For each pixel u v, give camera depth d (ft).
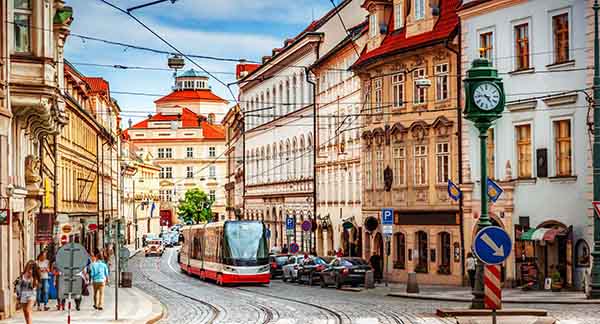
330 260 175.22
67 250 81.87
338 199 224.12
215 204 583.17
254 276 177.27
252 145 337.31
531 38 142.31
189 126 583.58
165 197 582.76
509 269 145.28
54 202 189.47
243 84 349.41
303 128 261.85
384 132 181.68
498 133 149.28
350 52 210.38
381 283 173.17
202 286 179.63
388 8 184.96
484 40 153.07
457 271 160.56
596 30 115.14
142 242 445.37
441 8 168.45
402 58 174.40
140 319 101.50
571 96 134.31
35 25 110.11
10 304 102.99
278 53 288.30
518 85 144.77
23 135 121.60
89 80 319.06
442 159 165.89
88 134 265.54
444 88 165.48
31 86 109.19
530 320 82.53
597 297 114.32
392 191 179.73
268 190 307.99
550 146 138.51
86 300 134.62
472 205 157.17
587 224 131.44
